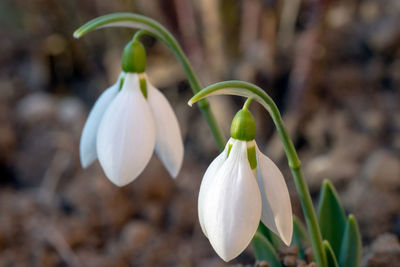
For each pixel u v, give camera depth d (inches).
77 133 14.6
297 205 13.0
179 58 8.3
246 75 14.7
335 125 14.3
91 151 8.2
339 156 13.8
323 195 9.0
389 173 12.2
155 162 13.3
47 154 14.3
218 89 7.2
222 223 7.1
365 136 13.9
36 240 12.4
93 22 7.9
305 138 14.7
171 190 13.3
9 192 14.0
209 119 8.6
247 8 14.6
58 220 12.6
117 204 12.7
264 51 14.7
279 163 14.3
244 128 7.3
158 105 8.1
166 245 12.4
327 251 8.4
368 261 9.8
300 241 9.1
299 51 14.4
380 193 12.0
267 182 7.4
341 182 13.1
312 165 13.8
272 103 7.5
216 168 7.4
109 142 7.8
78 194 12.8
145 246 12.4
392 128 13.9
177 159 8.2
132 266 12.2
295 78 14.2
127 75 8.0
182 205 12.9
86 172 13.1
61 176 13.5
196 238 12.6
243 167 7.3
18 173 14.4
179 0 14.3
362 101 14.4
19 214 12.9
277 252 9.0
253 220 7.2
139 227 12.6
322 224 9.0
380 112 14.1
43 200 13.2
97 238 12.5
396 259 9.7
